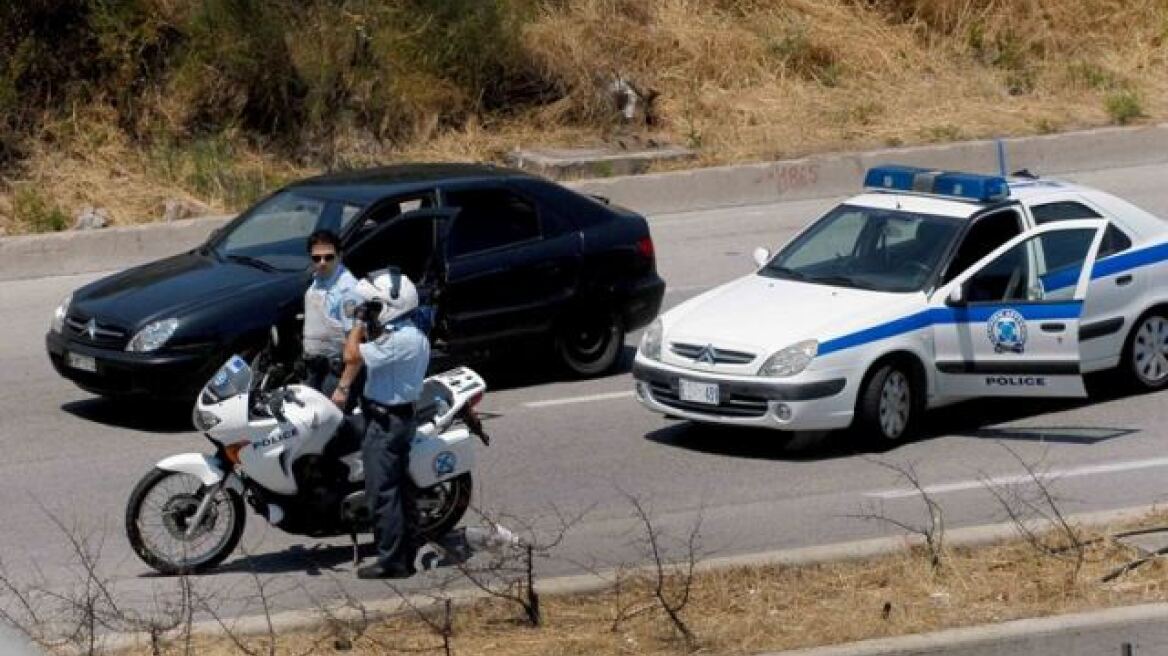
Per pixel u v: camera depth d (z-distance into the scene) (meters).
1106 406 46.38
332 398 33.19
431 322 33.44
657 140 85.38
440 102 84.56
